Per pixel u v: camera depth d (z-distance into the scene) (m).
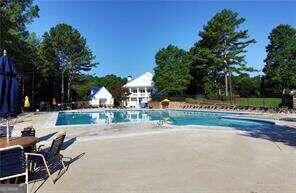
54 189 7.83
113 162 10.64
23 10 40.53
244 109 45.19
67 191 7.69
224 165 10.04
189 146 13.41
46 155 9.04
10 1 39.06
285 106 45.22
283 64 72.62
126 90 76.88
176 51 75.19
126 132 18.47
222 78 65.31
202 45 65.06
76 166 10.12
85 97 77.94
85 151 12.66
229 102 58.38
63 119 35.09
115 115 44.78
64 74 73.19
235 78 66.44
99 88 78.19
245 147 13.13
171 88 68.00
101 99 73.56
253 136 16.50
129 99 80.31
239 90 73.69
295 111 37.53
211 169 9.55
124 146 13.68
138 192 7.59
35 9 41.03
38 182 8.38
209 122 33.72
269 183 8.15
